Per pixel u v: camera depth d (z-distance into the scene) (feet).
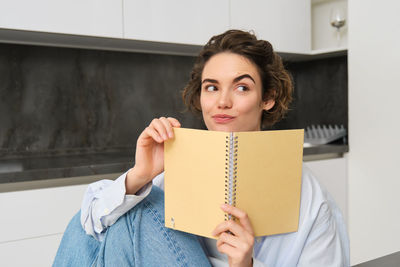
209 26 6.81
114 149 7.29
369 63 6.94
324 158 7.40
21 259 4.87
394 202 6.72
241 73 2.41
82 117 6.97
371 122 7.00
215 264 2.55
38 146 6.59
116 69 7.25
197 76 2.93
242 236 2.02
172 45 6.79
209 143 2.08
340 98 8.50
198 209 2.18
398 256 2.35
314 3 8.86
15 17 5.16
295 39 7.86
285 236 2.50
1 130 6.29
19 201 4.82
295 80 9.45
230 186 2.04
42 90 6.58
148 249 2.32
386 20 6.63
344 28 8.33
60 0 5.46
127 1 6.00
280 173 2.19
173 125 2.30
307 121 9.31
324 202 2.62
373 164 7.03
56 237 5.09
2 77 6.24
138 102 7.51
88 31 5.71
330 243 2.57
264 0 7.41
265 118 2.86
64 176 5.11
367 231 7.21
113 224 2.45
